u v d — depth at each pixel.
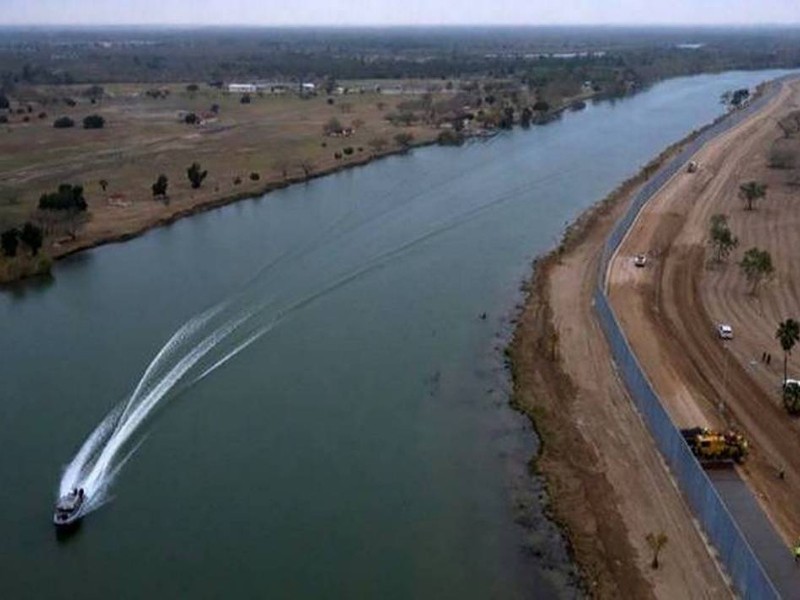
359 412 78.00
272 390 82.19
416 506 64.56
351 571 57.84
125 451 72.31
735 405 74.81
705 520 58.88
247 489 66.88
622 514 61.84
